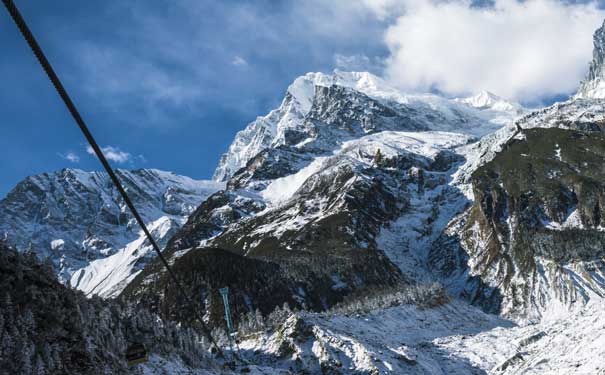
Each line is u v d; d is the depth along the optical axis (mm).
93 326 68062
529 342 118812
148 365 77750
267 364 124812
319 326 131125
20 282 56312
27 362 49344
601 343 78562
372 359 115750
